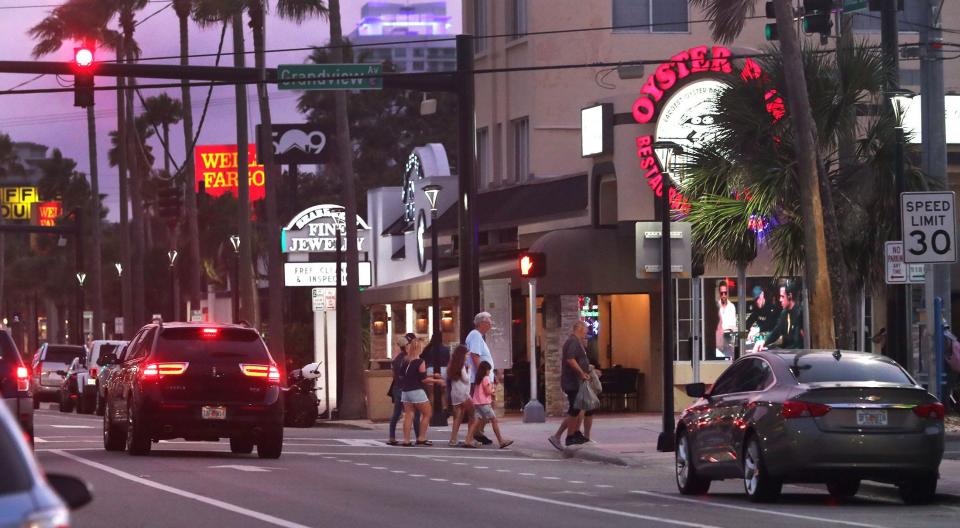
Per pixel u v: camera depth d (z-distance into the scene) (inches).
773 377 1930.4
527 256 3639.3
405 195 5674.2
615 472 2480.3
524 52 4702.3
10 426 641.6
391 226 5969.5
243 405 2623.0
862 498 2027.6
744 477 1934.1
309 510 1765.5
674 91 3909.9
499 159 4901.6
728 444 1966.0
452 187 5236.2
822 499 2012.8
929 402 1861.5
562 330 4094.5
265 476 2257.6
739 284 3646.7
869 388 1849.2
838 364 1929.1
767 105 2938.0
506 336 3907.5
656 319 4121.6
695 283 3011.8
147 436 2620.6
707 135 3873.0
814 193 2721.5
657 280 3934.5
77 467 2380.7
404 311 5556.1
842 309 2790.4
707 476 2036.2
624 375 4180.6
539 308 4660.4
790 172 2898.6
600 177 4025.6
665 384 2770.7
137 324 7628.0
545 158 4613.7
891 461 1833.2
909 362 2773.1
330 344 4714.6
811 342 2728.8
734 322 3944.4
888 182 2913.4
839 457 1824.6
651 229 2849.4
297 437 3531.0
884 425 1841.8
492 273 4298.7
